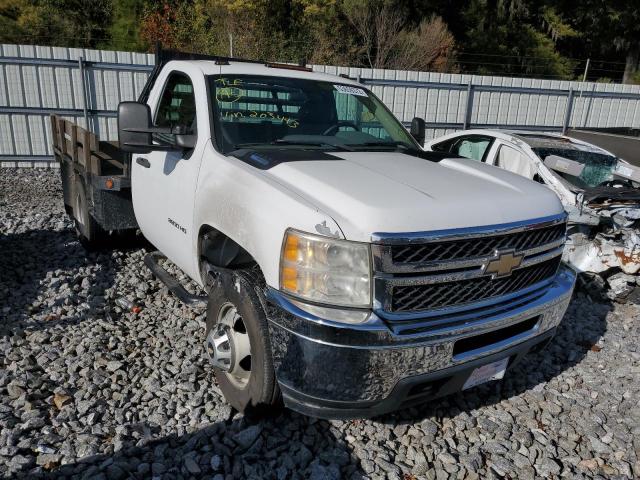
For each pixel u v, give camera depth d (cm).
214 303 330
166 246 432
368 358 253
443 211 271
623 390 392
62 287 509
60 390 349
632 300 554
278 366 272
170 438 311
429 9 2798
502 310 294
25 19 2620
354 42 2464
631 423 354
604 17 3052
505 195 303
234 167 331
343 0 2425
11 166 1261
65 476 278
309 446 311
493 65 2934
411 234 256
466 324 276
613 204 597
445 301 273
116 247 604
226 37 2258
